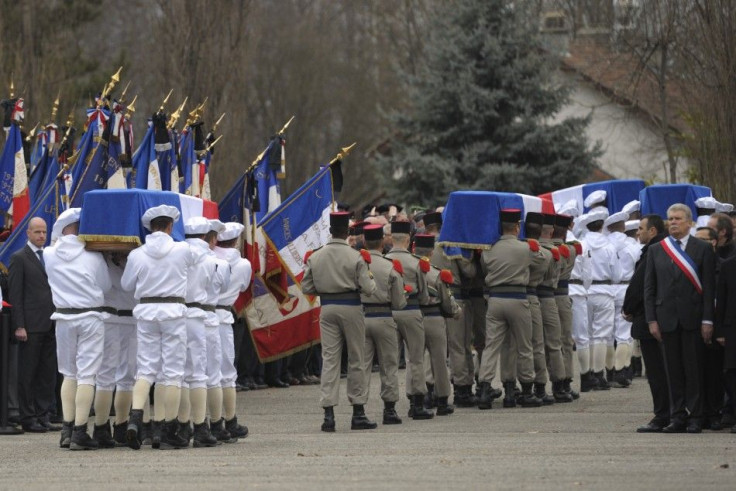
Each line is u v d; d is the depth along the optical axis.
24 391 33.31
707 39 57.91
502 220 37.81
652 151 102.12
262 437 31.06
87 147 37.19
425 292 34.91
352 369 32.56
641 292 31.42
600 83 99.62
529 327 37.72
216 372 29.81
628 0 85.81
